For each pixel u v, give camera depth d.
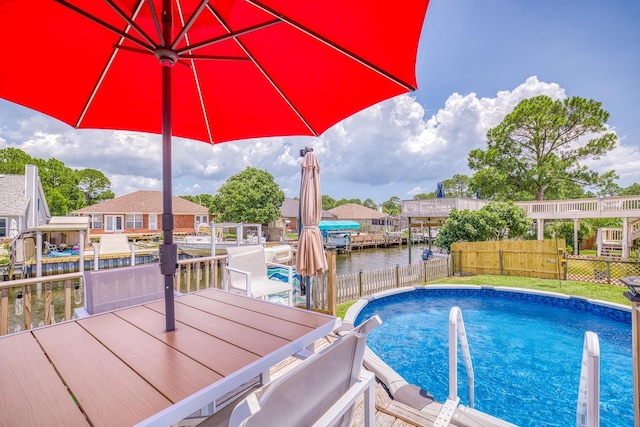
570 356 4.91
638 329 1.84
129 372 1.19
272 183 33.06
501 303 7.76
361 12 1.29
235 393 1.80
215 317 1.88
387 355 5.05
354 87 1.81
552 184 21.25
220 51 2.00
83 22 1.65
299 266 3.33
